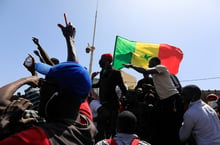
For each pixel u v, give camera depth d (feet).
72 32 7.53
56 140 4.85
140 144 11.16
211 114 14.65
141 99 18.53
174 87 16.96
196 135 14.44
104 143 11.37
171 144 16.61
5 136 4.83
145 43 28.35
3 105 4.89
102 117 18.42
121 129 11.59
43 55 8.93
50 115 5.49
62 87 5.35
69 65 5.56
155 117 17.11
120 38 27.55
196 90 14.96
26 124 5.17
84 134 5.50
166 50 27.91
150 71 16.74
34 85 5.54
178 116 16.76
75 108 5.59
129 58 27.43
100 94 19.27
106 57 19.25
